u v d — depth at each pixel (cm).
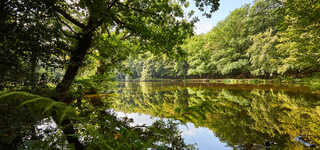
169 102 681
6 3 168
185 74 4278
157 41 490
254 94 852
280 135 290
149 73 5662
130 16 462
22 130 126
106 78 672
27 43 186
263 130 317
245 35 2522
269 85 1370
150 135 221
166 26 499
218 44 2930
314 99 610
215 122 369
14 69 169
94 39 405
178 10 472
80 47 351
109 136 167
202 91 1108
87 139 156
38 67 218
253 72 2142
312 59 780
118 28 463
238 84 1719
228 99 711
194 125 331
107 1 364
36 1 204
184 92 1090
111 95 880
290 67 1512
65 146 132
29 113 140
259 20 2244
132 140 175
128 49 731
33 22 205
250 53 2211
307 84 1156
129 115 422
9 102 131
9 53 167
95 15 316
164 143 200
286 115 425
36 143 124
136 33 473
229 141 264
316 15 580
